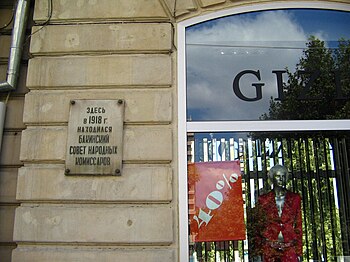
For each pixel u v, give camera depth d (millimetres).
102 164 3570
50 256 3434
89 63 3828
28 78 3834
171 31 3900
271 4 4117
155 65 3799
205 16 4059
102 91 3785
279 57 4035
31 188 3574
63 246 3486
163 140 3619
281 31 4105
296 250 3691
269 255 3662
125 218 3473
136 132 3650
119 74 3783
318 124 3842
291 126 3844
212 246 3621
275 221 3730
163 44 3844
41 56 3910
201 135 3811
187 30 4055
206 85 3934
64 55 3902
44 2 4004
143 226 3451
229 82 3955
